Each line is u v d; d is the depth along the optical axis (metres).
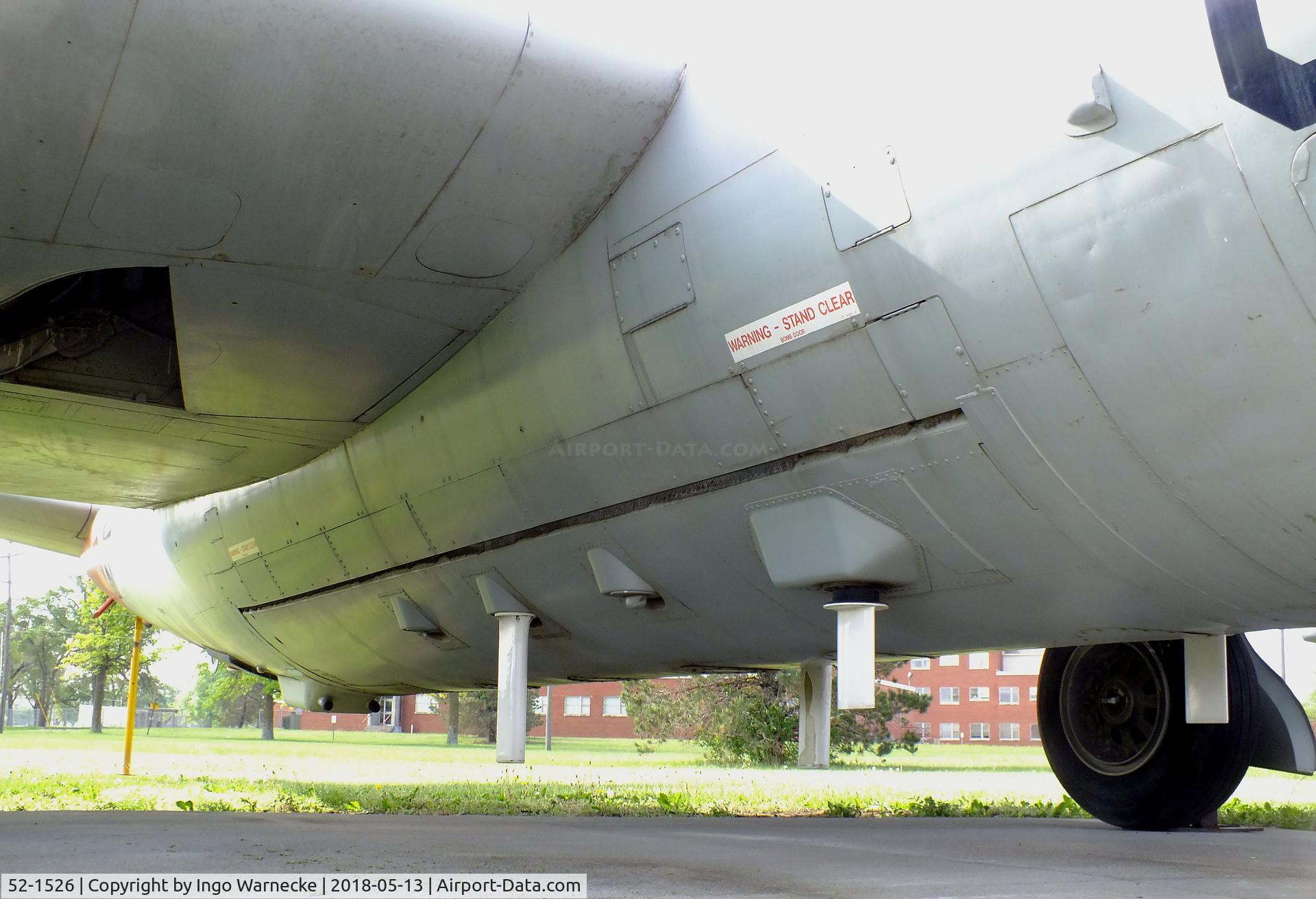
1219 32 3.57
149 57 4.29
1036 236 3.99
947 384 4.36
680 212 5.07
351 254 5.37
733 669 7.11
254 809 6.48
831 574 4.95
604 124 5.07
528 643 6.97
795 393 4.81
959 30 4.25
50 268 5.38
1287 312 3.54
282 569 8.97
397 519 7.29
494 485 6.39
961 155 4.16
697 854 4.19
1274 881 3.56
